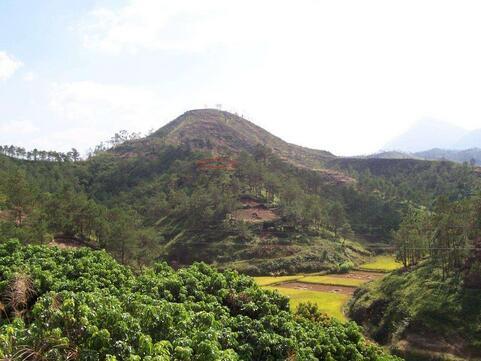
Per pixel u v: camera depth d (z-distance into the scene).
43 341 20.47
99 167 176.38
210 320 27.44
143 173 168.38
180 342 22.95
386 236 124.62
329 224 126.00
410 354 55.91
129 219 98.88
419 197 135.00
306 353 28.19
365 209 137.62
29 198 82.31
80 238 93.75
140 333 22.92
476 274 62.28
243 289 38.31
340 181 169.88
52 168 160.75
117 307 25.73
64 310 22.97
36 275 33.66
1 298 30.27
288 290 82.88
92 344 21.70
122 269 42.00
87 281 34.50
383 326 64.00
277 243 111.38
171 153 182.88
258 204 133.50
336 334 33.41
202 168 155.75
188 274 38.94
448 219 69.19
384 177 187.25
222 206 123.56
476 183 144.50
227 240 112.94
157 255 99.81
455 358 52.53
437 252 71.50
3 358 17.89
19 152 170.62
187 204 126.12
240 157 157.50
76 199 96.00
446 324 56.97
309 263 103.75
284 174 149.88
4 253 41.88
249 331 29.25
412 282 68.69
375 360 31.94
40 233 71.31
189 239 114.88
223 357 21.75
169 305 27.84
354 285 86.62
